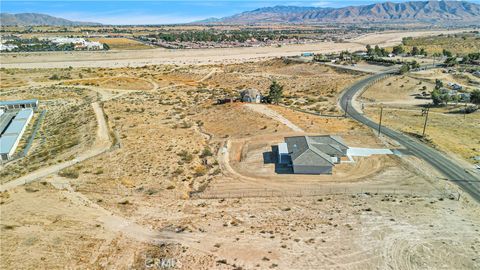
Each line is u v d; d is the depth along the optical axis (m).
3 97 113.56
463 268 35.56
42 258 37.31
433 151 65.75
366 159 62.56
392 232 41.44
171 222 44.66
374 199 49.59
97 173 57.72
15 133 78.62
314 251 38.19
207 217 45.81
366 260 36.78
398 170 58.41
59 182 54.75
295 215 45.88
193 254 37.97
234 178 56.94
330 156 61.19
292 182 55.31
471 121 85.19
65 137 76.88
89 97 114.81
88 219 44.97
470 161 61.56
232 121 83.75
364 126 80.12
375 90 115.31
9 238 40.50
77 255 37.94
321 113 90.62
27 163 63.75
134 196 51.16
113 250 38.91
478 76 128.25
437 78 126.12
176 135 75.56
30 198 49.97
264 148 67.62
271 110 89.94
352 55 179.38
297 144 62.47
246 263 36.44
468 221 43.84
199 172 58.91
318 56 177.62
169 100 107.81
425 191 51.78
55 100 112.38
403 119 86.88
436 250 38.28
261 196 51.38
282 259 37.00
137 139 72.25
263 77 144.25
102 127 79.50
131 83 134.12
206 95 114.25
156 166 60.44
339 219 44.47
